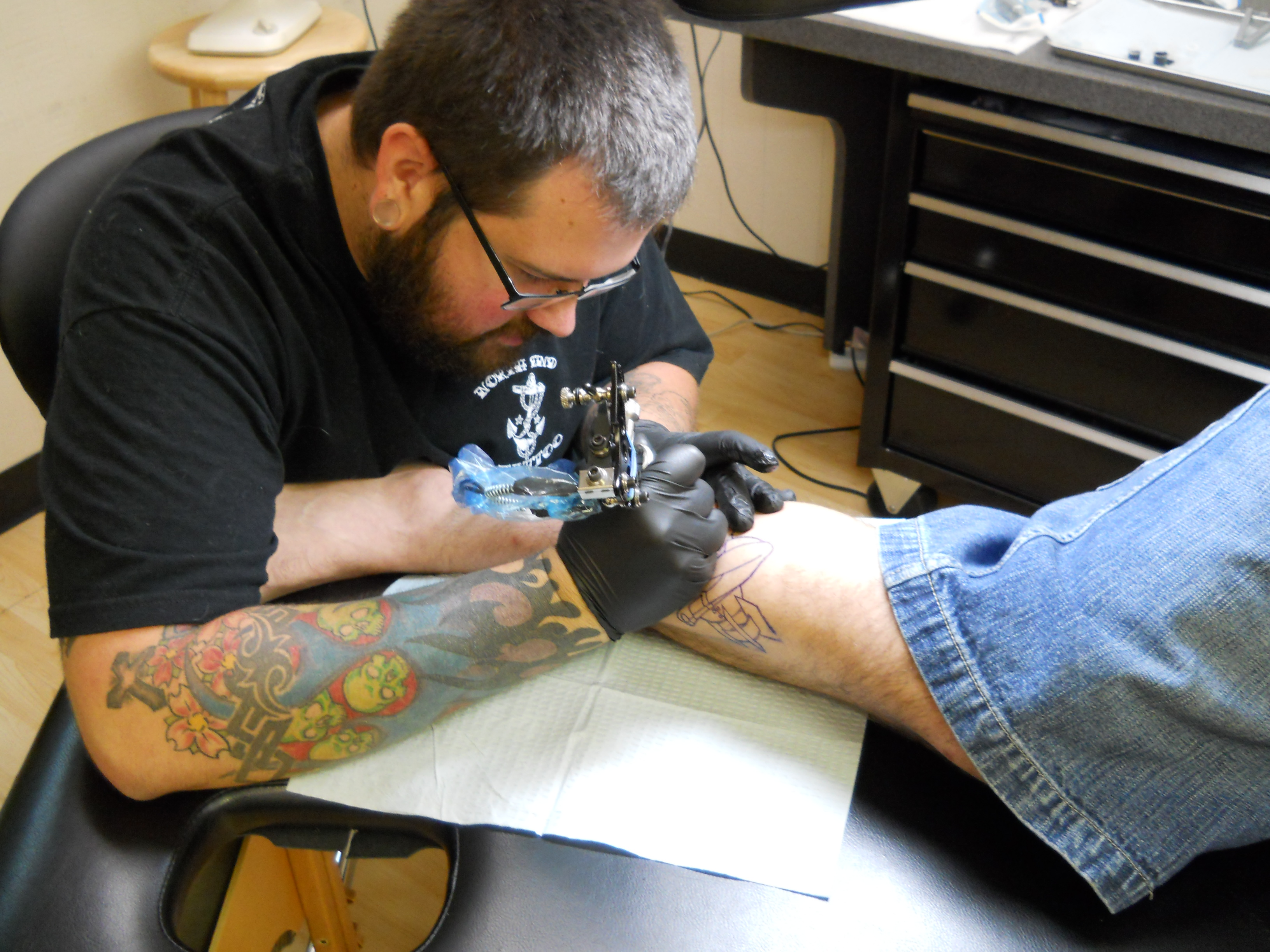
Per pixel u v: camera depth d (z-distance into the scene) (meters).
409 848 0.86
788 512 0.93
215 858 0.91
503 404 1.10
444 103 0.74
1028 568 0.79
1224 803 0.75
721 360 2.44
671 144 0.76
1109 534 0.79
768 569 0.86
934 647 0.80
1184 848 0.76
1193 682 0.72
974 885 0.76
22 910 0.75
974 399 1.75
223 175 0.86
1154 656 0.73
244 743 0.79
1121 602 0.75
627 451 0.81
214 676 0.78
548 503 0.83
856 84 1.95
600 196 0.74
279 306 0.88
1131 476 0.87
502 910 0.75
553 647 0.84
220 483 0.79
